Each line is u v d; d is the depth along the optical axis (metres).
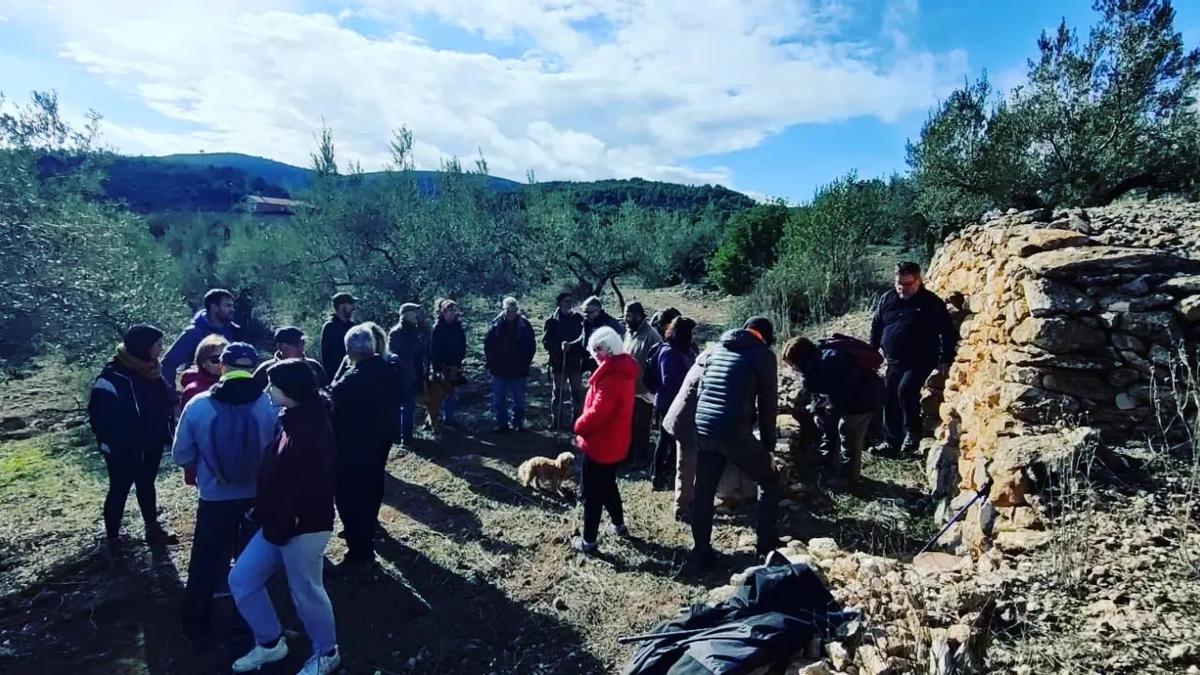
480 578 4.49
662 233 21.28
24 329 6.52
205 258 14.92
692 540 4.93
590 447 4.64
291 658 3.67
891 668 2.59
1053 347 4.18
